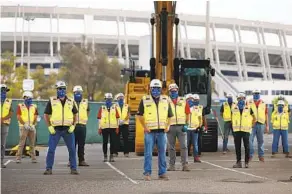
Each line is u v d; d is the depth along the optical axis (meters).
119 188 12.30
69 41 134.25
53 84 76.00
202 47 141.88
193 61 25.20
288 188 12.26
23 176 14.90
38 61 127.88
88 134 34.75
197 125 19.62
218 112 44.16
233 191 11.76
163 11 21.33
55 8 137.25
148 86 22.89
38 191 11.80
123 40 137.00
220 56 149.50
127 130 22.61
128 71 26.50
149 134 14.08
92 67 76.94
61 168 17.42
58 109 15.29
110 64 78.56
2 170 16.61
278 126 22.36
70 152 15.52
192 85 25.20
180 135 16.47
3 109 17.97
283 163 19.36
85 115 18.30
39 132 31.98
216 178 14.39
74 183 13.25
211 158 21.69
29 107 19.44
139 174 15.48
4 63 71.00
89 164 18.92
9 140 27.84
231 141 37.59
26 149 22.33
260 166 18.11
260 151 20.20
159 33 21.53
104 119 19.97
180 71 24.66
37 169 17.00
